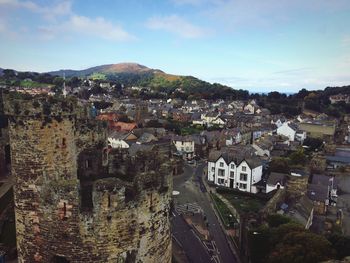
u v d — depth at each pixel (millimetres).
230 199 98812
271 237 53719
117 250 20016
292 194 84125
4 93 21031
